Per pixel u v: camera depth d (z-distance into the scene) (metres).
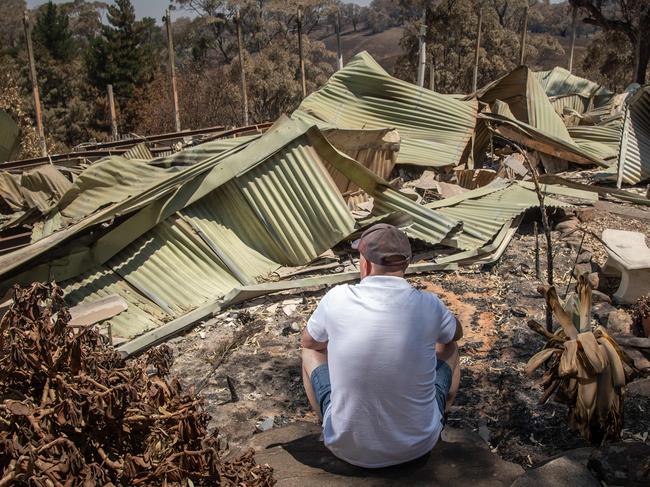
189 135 13.79
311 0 58.25
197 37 61.41
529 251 7.68
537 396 4.53
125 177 7.87
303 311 6.33
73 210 7.83
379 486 2.78
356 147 9.66
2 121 12.31
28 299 2.84
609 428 3.65
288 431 3.74
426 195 9.77
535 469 2.92
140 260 6.61
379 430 2.83
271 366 5.34
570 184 9.62
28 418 2.46
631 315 5.76
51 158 11.48
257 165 7.29
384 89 11.46
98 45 54.81
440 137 11.22
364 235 2.94
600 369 3.51
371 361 2.76
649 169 10.87
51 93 56.75
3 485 2.28
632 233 6.72
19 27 87.25
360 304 2.82
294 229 7.23
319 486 2.81
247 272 6.86
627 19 31.14
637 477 2.93
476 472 2.93
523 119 13.02
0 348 2.84
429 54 43.28
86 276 6.39
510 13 61.72
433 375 2.88
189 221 6.93
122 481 2.54
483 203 8.72
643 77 31.14
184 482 2.60
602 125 14.48
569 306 3.88
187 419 2.72
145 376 2.94
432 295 2.92
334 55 61.75
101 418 2.55
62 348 2.66
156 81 52.38
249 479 2.79
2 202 9.67
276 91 49.44
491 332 5.76
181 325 5.97
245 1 58.16
